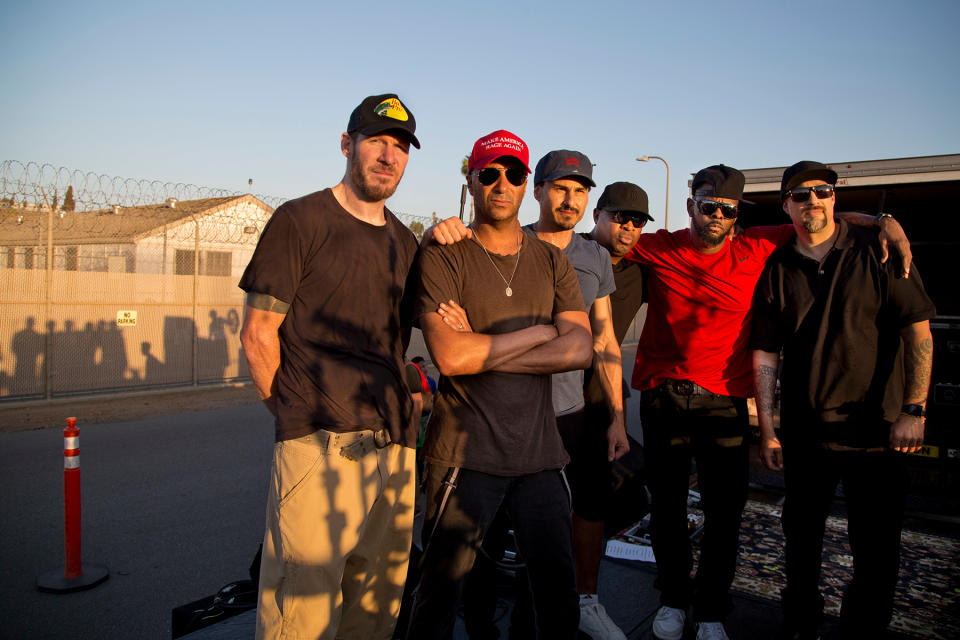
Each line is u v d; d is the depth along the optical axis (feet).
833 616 11.40
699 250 10.86
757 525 15.75
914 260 23.53
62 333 37.73
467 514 7.77
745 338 10.83
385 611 8.38
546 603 7.89
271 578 7.36
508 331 8.41
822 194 9.85
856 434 9.67
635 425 31.73
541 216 10.85
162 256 51.72
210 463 23.73
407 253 8.55
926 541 14.90
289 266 7.34
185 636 8.57
